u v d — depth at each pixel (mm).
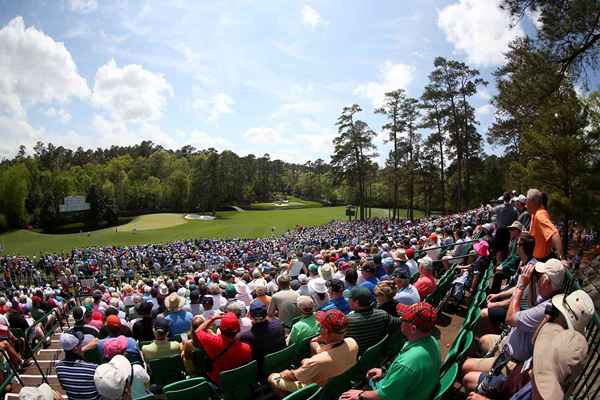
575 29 14570
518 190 25156
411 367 3475
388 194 93062
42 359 10391
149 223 89562
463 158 53500
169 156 152500
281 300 7438
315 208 114375
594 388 4480
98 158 179750
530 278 4234
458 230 14938
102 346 6410
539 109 20047
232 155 126938
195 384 4801
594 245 23250
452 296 8555
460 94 49156
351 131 62969
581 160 18703
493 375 3926
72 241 70250
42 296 17875
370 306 5309
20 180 95562
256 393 5254
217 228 77875
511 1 15406
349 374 4727
